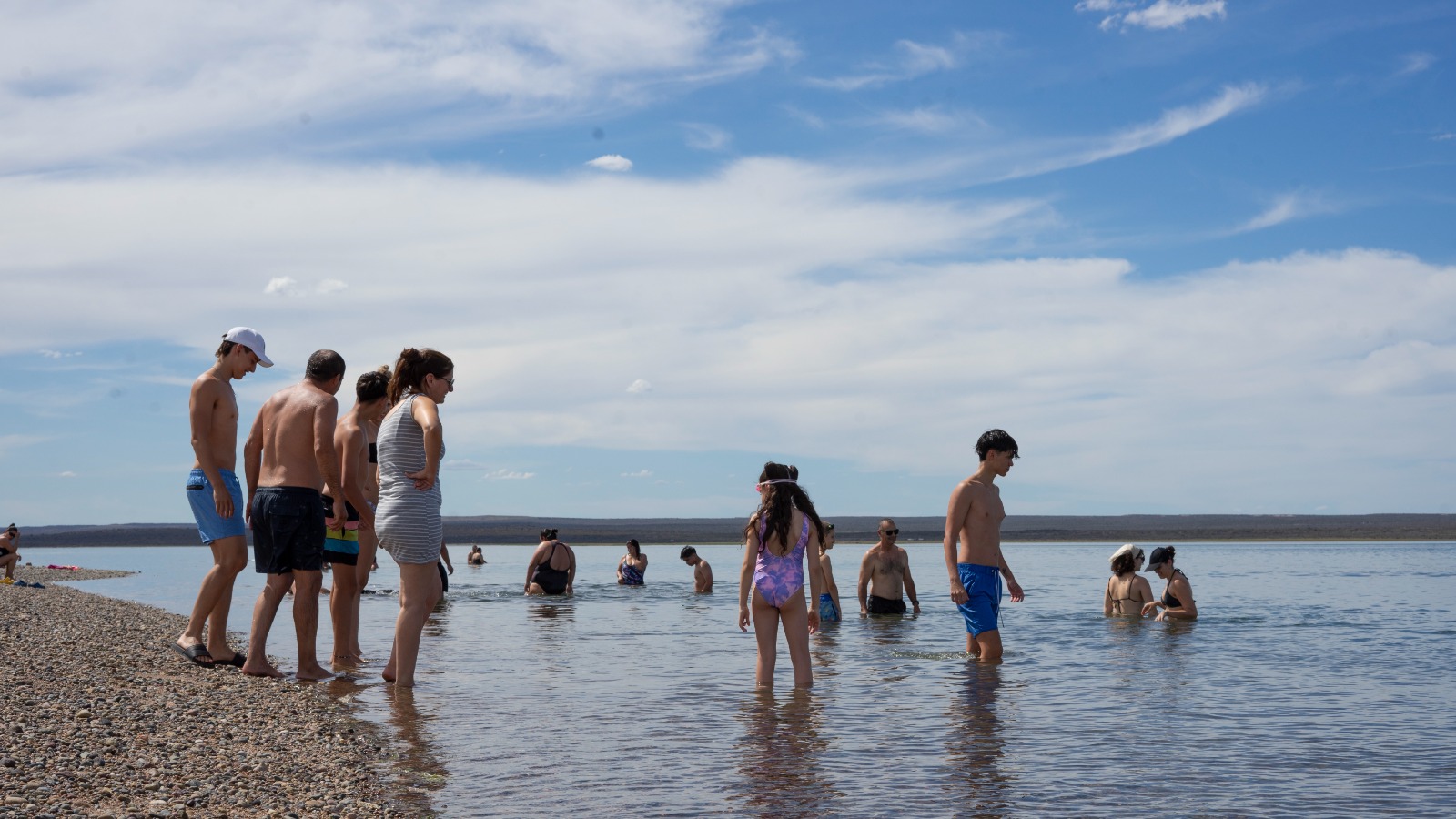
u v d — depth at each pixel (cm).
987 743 676
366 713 755
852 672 1010
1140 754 646
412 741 671
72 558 6400
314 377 888
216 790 512
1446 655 1137
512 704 809
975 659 1105
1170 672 1004
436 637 1337
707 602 1983
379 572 3222
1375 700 847
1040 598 2092
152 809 468
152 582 2934
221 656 923
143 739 599
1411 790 563
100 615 1335
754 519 911
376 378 952
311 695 784
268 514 865
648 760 627
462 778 577
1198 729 726
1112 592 1623
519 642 1270
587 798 541
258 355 871
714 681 948
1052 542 10169
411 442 841
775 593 897
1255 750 660
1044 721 756
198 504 884
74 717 633
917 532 12544
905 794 553
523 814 509
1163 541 9894
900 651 1182
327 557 983
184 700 722
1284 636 1323
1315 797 548
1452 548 6925
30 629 1051
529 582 2167
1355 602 1950
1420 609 1762
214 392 851
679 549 7988
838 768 609
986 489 1106
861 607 1634
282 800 508
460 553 7025
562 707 802
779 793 554
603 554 6875
